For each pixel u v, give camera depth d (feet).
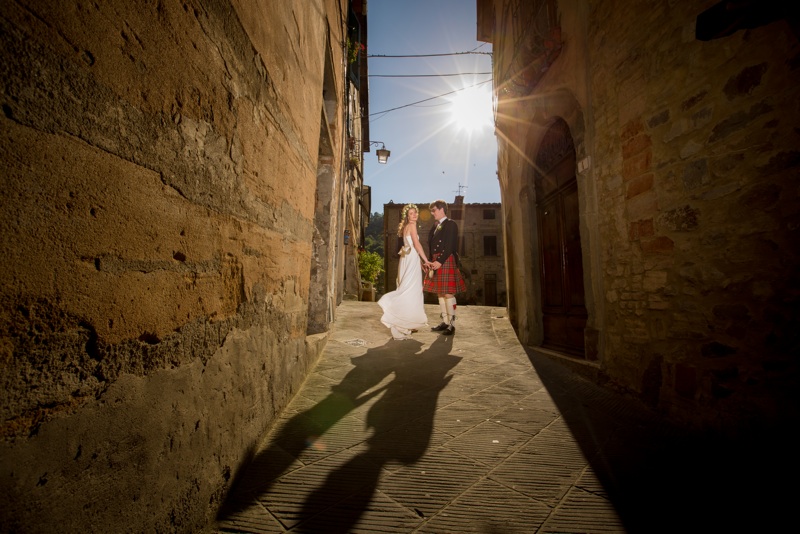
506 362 13.44
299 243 9.25
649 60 9.47
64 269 2.62
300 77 9.12
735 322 7.24
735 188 7.31
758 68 6.93
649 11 9.48
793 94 6.40
